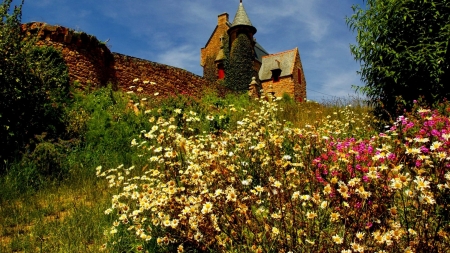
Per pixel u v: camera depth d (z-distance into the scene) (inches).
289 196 100.7
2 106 280.2
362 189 89.8
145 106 405.1
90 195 212.7
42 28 442.9
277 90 1294.3
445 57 253.6
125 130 332.2
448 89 261.3
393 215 90.6
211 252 107.4
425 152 111.9
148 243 126.0
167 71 650.2
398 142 121.7
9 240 155.9
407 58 256.5
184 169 138.6
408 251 80.2
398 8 265.1
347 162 128.0
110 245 137.7
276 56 1374.3
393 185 85.9
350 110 419.8
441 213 93.8
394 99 278.8
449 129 137.4
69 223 167.5
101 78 516.1
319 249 90.1
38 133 299.0
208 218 102.8
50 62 403.9
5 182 222.7
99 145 311.1
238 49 1186.0
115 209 173.0
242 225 102.9
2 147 265.3
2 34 299.1
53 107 331.9
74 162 271.4
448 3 255.1
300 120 388.5
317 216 100.0
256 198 108.7
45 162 247.8
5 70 287.1
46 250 143.5
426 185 84.6
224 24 1321.4
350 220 93.8
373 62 283.9
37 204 200.7
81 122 342.3
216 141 171.2
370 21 280.1
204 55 1366.9
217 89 767.1
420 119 185.9
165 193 122.1
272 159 131.6
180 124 203.9
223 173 120.3
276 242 96.5
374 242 85.7
